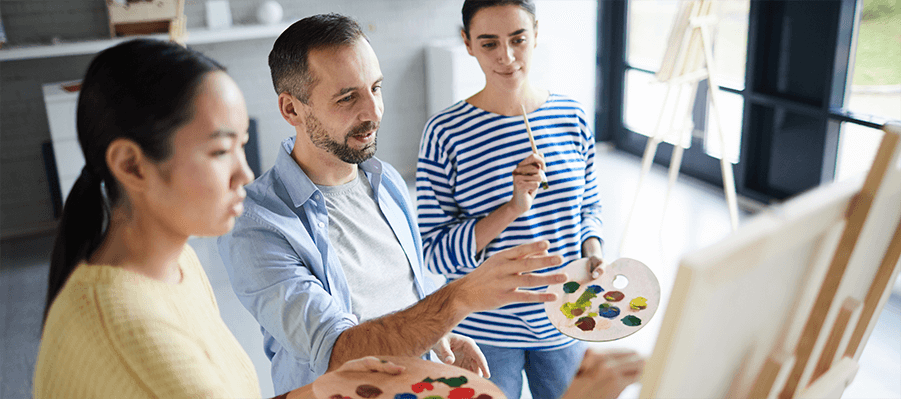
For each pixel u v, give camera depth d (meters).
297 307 1.01
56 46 3.81
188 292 0.73
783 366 0.62
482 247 1.45
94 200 0.64
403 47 4.83
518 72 1.44
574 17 4.93
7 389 2.49
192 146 0.61
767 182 3.94
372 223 1.25
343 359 0.92
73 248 0.63
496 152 1.49
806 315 0.63
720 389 0.58
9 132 4.05
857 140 3.33
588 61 5.08
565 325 1.18
